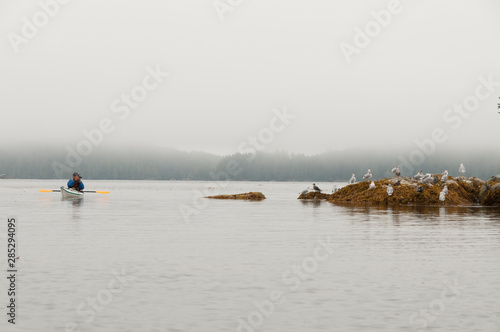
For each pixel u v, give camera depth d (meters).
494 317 12.95
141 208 53.47
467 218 39.84
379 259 20.81
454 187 59.59
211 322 12.60
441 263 19.89
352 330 12.04
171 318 12.89
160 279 16.97
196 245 24.70
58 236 27.91
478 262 20.14
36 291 15.31
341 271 18.36
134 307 13.77
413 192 58.81
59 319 12.77
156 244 24.95
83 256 21.22
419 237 27.97
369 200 61.84
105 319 12.79
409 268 18.89
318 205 59.09
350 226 33.84
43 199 72.81
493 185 57.28
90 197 84.19
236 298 14.71
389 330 12.04
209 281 16.73
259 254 22.03
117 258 20.78
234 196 79.31
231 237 27.94
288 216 42.06
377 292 15.36
